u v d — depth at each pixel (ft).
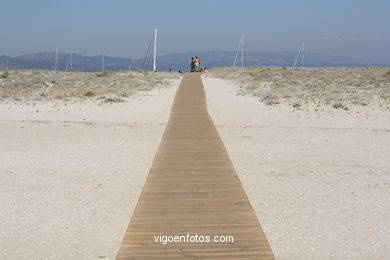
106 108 75.72
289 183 31.94
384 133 55.31
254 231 22.52
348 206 27.14
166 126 55.47
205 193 28.25
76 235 22.47
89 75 157.99
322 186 31.35
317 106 76.95
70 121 62.64
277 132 55.16
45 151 42.55
